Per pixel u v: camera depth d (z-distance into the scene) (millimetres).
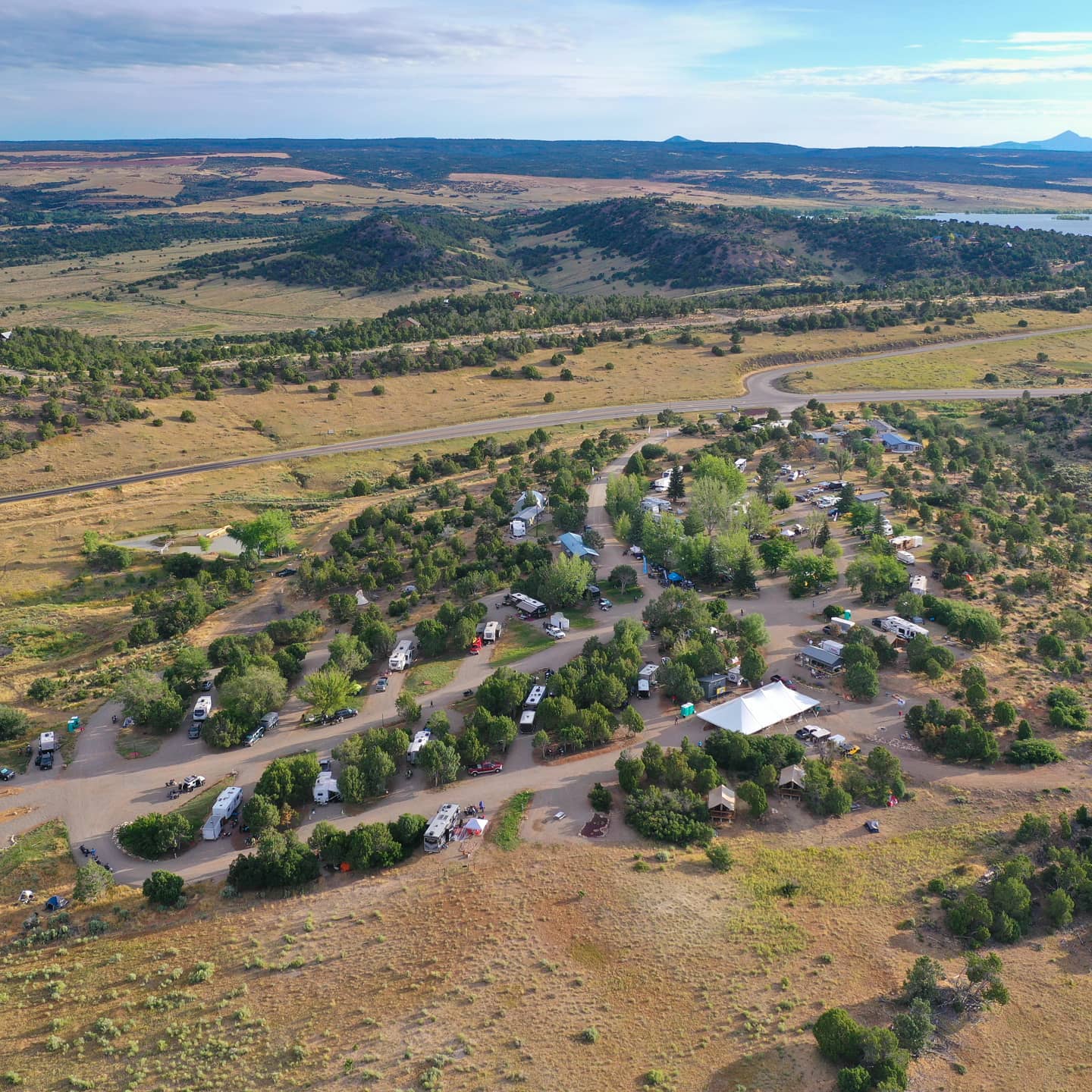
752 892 83438
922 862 88375
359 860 86750
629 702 118688
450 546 175750
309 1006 70250
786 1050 66062
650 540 160500
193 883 87062
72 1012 71000
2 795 102812
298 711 120750
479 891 83062
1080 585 155000
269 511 191750
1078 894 83812
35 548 189250
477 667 129125
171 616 148750
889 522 173500
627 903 81062
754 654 120562
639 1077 63625
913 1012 66875
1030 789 99688
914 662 122812
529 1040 66688
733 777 102500
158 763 108812
